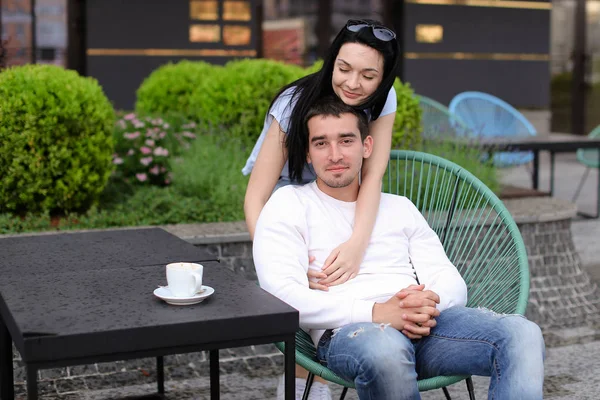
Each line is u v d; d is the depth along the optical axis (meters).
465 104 8.13
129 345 1.80
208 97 5.92
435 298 2.25
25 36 9.94
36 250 2.64
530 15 12.20
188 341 1.85
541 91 12.39
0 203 4.36
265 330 1.93
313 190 2.51
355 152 2.40
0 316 2.50
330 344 2.22
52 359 1.74
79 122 4.39
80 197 4.50
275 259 2.34
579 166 11.47
